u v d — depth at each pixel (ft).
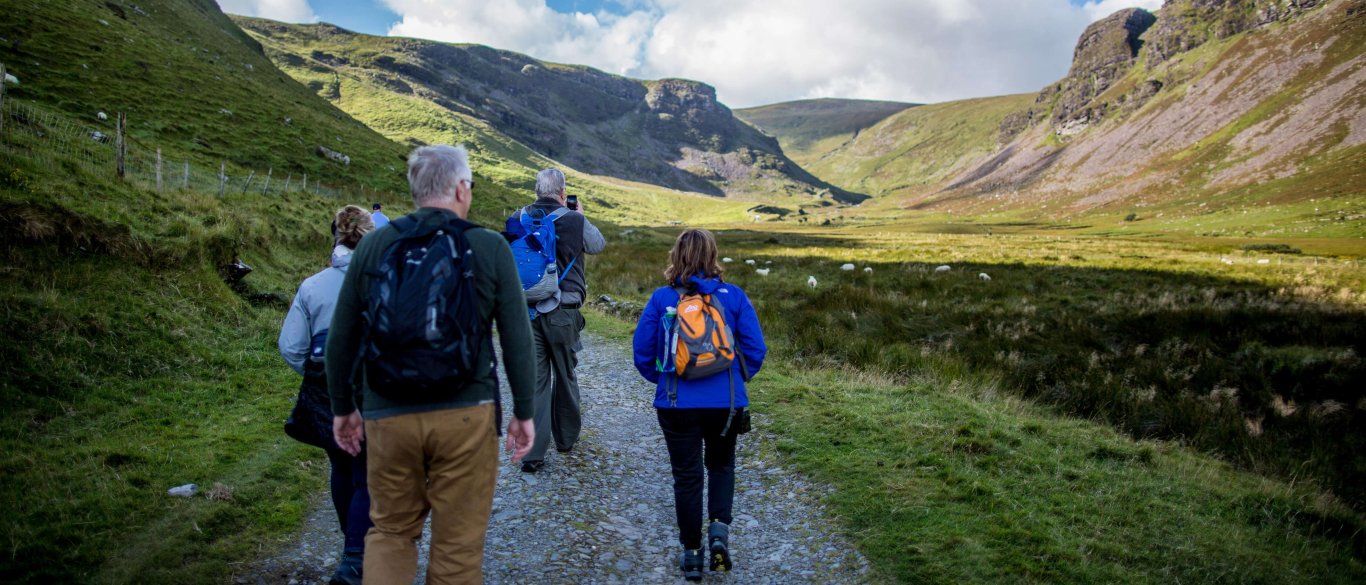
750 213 643.04
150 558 11.00
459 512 8.05
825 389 24.73
